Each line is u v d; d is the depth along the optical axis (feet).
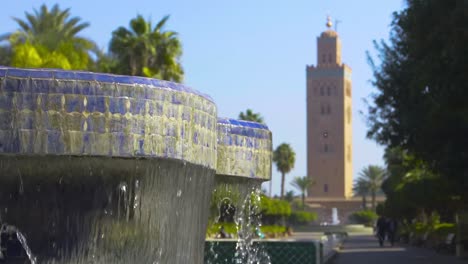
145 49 120.57
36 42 108.37
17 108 16.97
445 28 60.64
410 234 167.02
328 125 485.97
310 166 485.97
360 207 460.14
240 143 25.90
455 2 60.03
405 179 182.09
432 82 64.59
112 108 17.62
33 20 116.47
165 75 123.85
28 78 17.04
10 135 16.93
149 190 18.90
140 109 17.95
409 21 64.75
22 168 17.65
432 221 165.99
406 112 78.13
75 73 17.47
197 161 20.08
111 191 18.53
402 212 195.11
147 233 19.10
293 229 380.78
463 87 62.39
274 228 236.84
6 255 18.25
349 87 507.71
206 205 22.12
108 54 124.06
